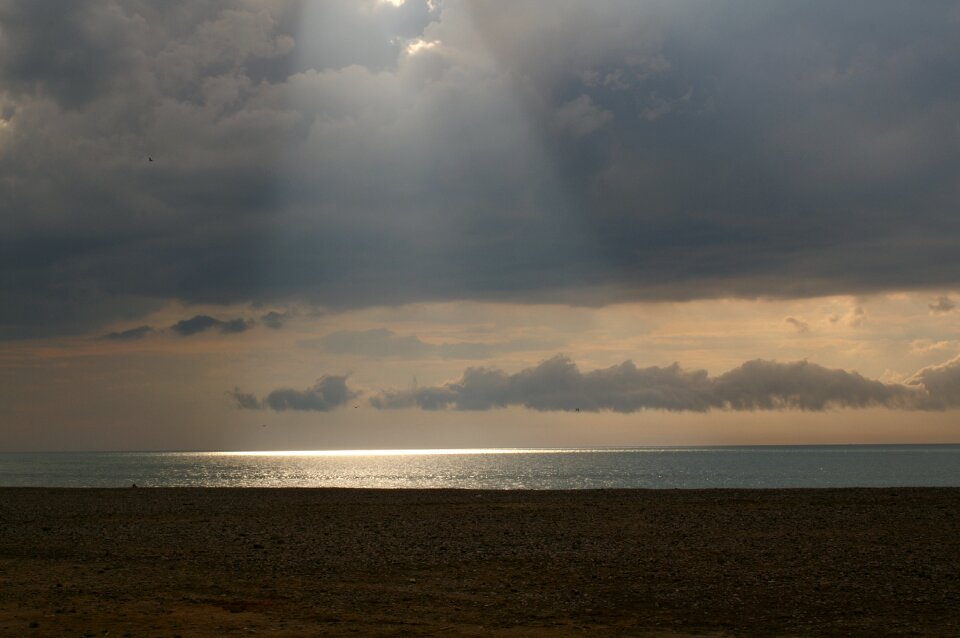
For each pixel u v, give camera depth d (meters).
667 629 14.58
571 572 20.19
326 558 22.64
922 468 143.62
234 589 18.33
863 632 14.17
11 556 23.53
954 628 14.33
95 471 145.50
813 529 27.95
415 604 16.70
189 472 141.62
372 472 142.25
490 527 29.23
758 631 14.39
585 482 96.88
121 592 17.97
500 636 14.05
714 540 25.41
